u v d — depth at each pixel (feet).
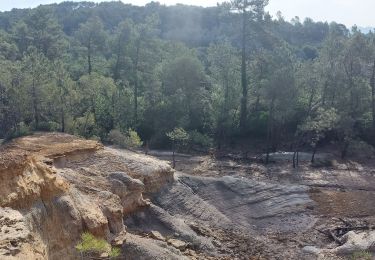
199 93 227.81
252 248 111.14
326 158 196.75
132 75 247.29
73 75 258.78
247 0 237.04
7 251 52.90
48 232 75.25
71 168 112.47
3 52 269.03
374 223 128.36
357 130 212.02
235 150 213.46
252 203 135.74
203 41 414.82
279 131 215.51
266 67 229.66
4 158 75.72
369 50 218.18
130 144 185.47
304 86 220.84
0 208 66.80
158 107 226.79
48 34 300.20
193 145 215.51
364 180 172.76
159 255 88.33
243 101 227.61
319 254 108.99
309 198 148.05
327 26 433.89
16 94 182.91
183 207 124.47
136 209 110.11
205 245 106.83
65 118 187.11
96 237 80.74
